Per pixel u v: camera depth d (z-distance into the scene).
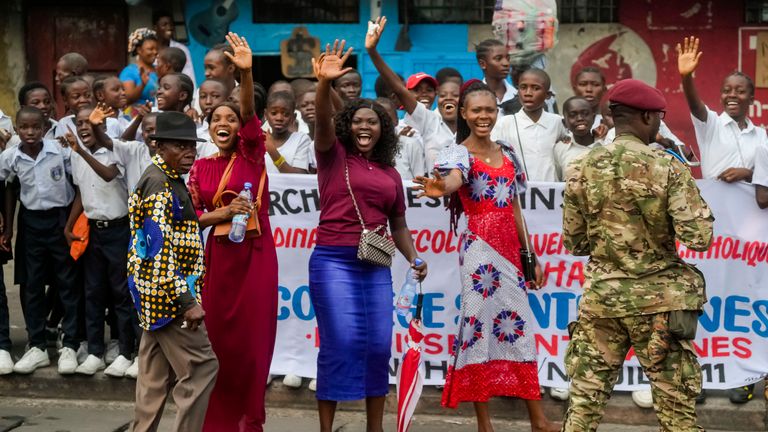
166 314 6.30
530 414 7.18
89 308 8.27
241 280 6.97
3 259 8.56
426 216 7.85
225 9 13.23
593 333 6.17
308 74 13.34
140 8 13.20
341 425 7.69
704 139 8.38
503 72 9.29
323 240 7.00
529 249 7.23
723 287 7.78
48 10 13.27
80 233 8.23
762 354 7.76
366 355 6.96
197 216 6.67
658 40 13.03
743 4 12.89
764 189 7.71
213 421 7.09
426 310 7.89
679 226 5.93
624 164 6.04
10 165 8.42
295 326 8.05
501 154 7.14
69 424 7.63
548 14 10.12
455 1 13.13
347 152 7.02
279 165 8.12
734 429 7.64
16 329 9.73
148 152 8.27
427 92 8.91
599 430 7.57
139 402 6.55
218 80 8.73
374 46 7.72
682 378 6.01
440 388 7.94
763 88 12.96
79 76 9.77
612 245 6.06
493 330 7.07
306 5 13.26
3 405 8.09
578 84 8.84
